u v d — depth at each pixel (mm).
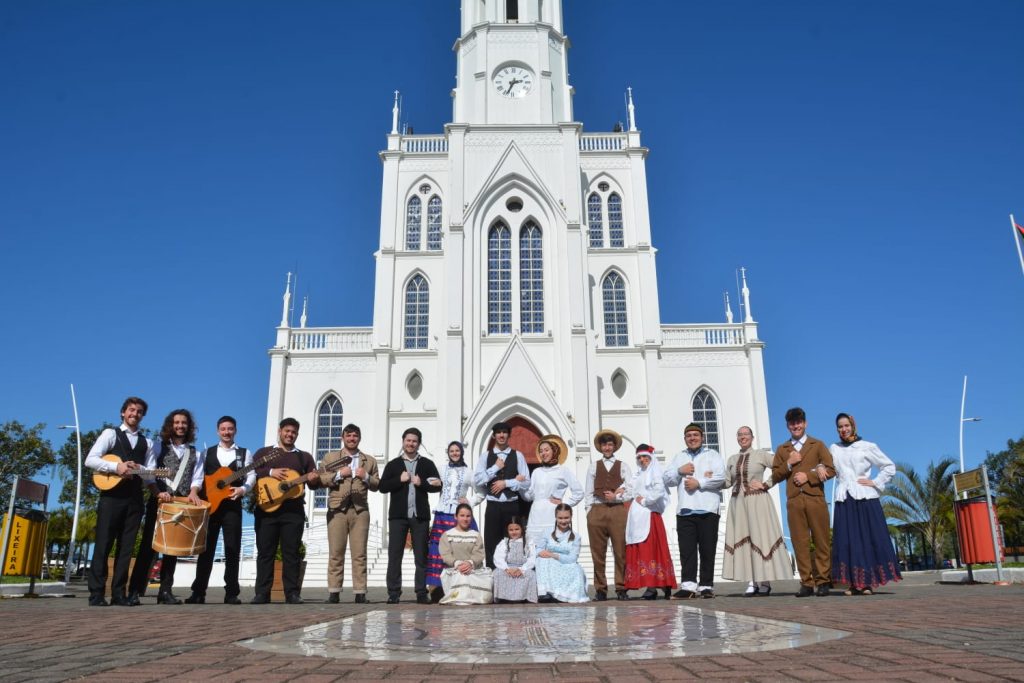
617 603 11125
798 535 12570
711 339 39312
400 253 40188
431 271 40062
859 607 8562
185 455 12508
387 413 36938
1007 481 40656
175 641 5918
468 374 36375
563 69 44812
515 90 43188
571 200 38781
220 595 19031
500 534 13328
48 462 39844
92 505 55000
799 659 4496
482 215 38938
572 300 37062
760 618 7129
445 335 36344
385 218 40906
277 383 37531
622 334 39438
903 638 5406
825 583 12336
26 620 8188
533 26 43969
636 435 37062
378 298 39188
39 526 16547
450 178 39125
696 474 13211
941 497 45906
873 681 3771
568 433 34875
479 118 42375
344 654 4953
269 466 13117
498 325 37969
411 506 12836
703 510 13070
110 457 11445
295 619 8258
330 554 12789
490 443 14023
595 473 13539
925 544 50781
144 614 9188
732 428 37688
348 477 12789
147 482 12016
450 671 4270
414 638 5789
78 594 17578
